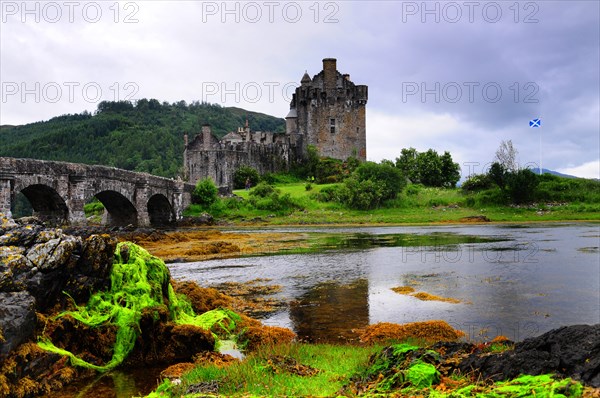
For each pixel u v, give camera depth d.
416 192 94.62
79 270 11.66
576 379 6.59
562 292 18.95
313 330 14.10
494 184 93.25
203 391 8.12
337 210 84.25
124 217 64.44
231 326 13.52
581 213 76.25
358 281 22.05
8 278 9.91
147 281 12.66
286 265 27.56
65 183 47.91
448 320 15.02
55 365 9.78
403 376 7.70
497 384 6.87
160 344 11.53
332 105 129.75
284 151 127.19
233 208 85.25
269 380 8.41
